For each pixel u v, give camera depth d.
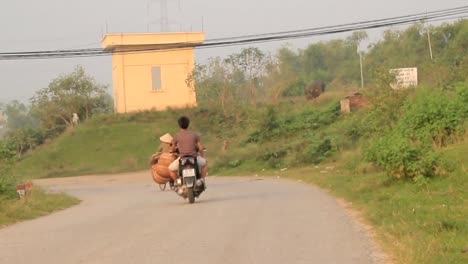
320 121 49.03
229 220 14.22
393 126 27.27
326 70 117.56
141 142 61.03
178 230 12.95
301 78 81.50
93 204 21.78
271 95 65.56
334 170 31.67
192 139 19.45
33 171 57.09
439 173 17.59
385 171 19.66
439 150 19.95
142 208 18.30
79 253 10.74
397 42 92.38
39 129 73.19
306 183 27.66
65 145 62.25
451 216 12.55
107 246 11.30
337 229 12.62
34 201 19.78
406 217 12.99
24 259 10.43
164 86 71.56
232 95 66.81
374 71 34.31
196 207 17.55
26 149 70.94
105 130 64.00
